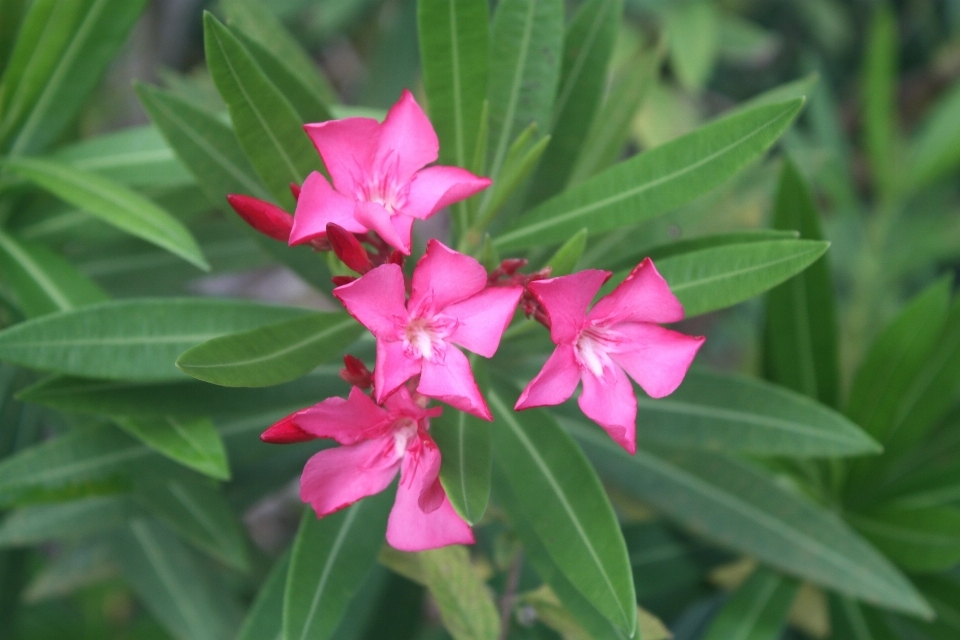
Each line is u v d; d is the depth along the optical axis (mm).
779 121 391
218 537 457
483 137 414
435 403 391
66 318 392
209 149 433
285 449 476
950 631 478
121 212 419
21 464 418
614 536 399
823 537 456
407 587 500
